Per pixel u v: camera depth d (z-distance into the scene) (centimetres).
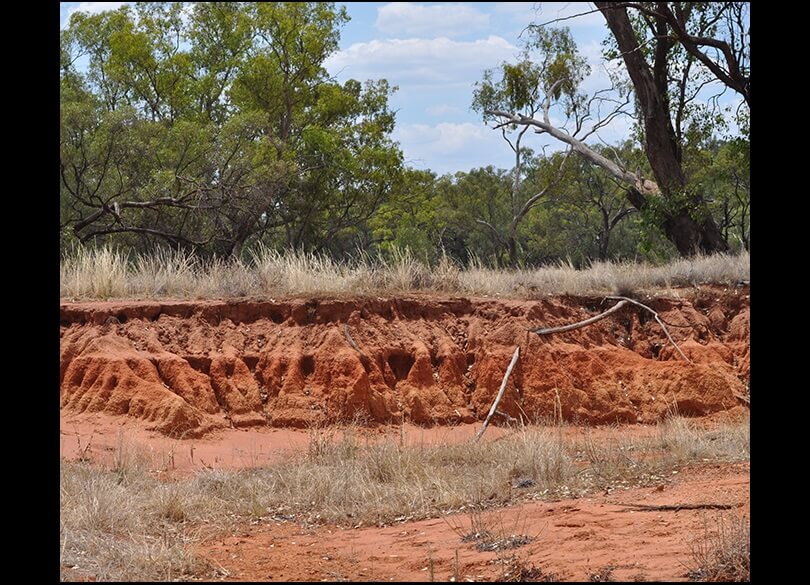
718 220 4019
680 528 803
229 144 3231
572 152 3872
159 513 976
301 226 3853
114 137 3005
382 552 820
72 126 2942
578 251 5044
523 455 1172
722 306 1886
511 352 1622
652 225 2888
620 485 1053
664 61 2925
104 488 984
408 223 4803
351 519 975
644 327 1811
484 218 5331
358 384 1485
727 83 2644
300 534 916
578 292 1862
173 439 1324
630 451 1287
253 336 1551
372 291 1684
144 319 1510
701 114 2930
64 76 3781
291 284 1678
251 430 1415
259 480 1101
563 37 3759
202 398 1411
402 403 1532
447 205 5325
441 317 1691
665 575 668
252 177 3192
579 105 3831
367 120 4228
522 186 5338
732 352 1786
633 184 3112
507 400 1570
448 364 1602
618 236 5028
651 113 2928
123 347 1441
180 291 1666
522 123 3503
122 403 1364
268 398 1474
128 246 3197
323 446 1248
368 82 4262
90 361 1409
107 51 4091
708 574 661
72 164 2908
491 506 988
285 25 3938
